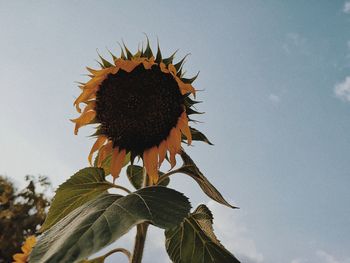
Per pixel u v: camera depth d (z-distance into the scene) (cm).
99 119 54
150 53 52
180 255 49
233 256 47
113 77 53
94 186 51
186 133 49
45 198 461
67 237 35
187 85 49
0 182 453
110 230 35
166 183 57
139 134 52
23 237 439
